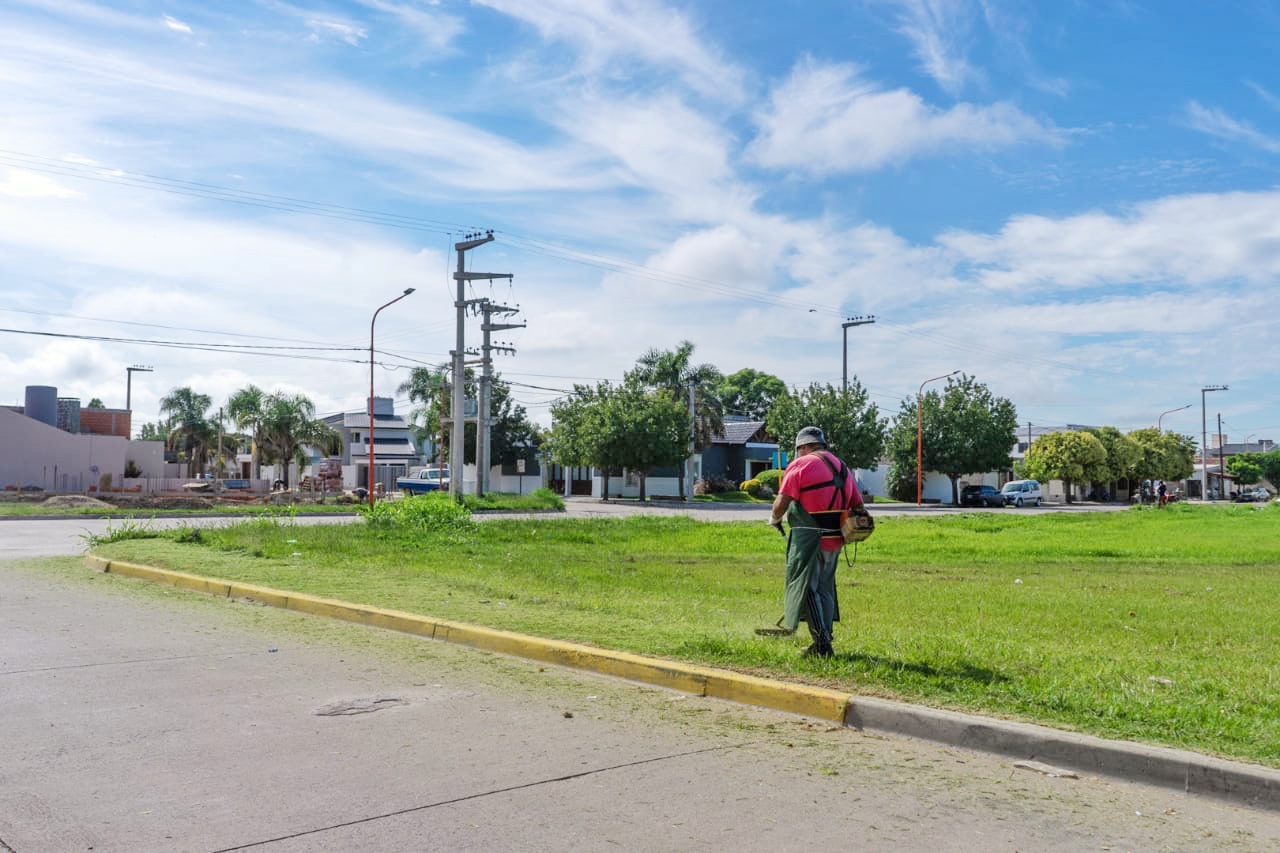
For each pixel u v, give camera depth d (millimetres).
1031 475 81875
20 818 4430
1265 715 5859
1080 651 8047
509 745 5660
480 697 6836
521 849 4125
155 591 12289
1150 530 30172
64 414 59406
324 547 16609
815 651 7426
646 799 4766
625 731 6016
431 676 7484
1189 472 94688
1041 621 9992
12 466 49781
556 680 7414
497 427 65562
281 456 67000
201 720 6109
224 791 4812
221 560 14531
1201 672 7191
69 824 4363
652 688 7180
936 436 65812
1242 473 112875
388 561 14961
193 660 7961
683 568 15438
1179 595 12641
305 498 48906
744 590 12375
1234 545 23125
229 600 11500
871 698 6266
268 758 5352
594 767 5266
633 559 17172
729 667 7207
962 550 20875
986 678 6730
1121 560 18875
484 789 4887
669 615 9820
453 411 40094
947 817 4578
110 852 4059
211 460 80125
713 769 5266
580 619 9344
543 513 41688
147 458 60594
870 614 10367
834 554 7480
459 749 5566
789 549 7531
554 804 4684
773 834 4324
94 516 34312
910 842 4254
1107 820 4574
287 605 10867
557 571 14258
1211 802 4840
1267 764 4922
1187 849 4230
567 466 60688
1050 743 5406
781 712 6508
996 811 4672
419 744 5656
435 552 17000
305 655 8227
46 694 6742
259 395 66250
